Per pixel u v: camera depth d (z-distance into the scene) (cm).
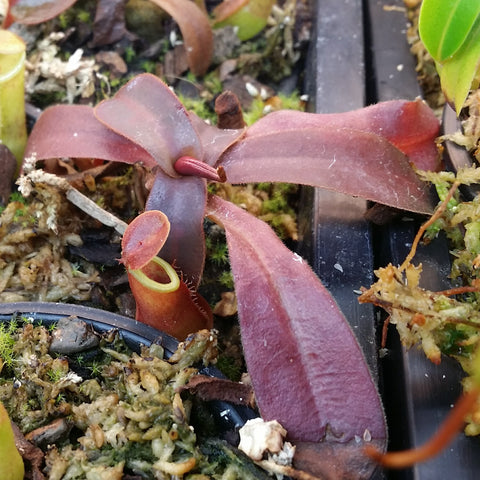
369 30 30
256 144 20
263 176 19
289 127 21
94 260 22
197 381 16
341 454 14
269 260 16
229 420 16
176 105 19
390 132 21
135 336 18
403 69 27
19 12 25
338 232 21
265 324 16
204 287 22
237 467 15
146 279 16
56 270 21
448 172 19
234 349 21
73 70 27
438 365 17
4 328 18
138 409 16
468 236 18
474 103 20
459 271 18
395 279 16
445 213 19
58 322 18
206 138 20
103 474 15
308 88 28
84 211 22
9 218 22
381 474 16
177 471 15
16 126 23
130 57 29
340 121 21
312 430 14
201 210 18
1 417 13
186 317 18
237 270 17
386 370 19
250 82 29
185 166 18
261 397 15
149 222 16
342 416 14
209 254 23
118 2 28
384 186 19
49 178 20
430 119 21
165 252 18
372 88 27
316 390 15
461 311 15
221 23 29
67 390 17
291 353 15
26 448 15
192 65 28
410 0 31
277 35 29
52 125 21
